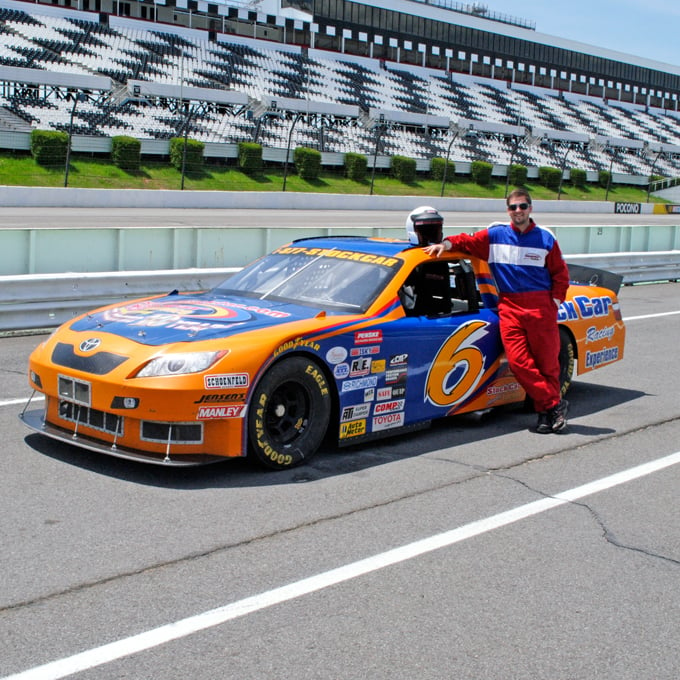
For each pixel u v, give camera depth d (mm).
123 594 3264
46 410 4918
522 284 5688
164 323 4848
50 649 2838
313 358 4879
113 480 4539
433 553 3814
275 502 4336
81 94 37844
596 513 4445
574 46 70125
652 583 3617
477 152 50906
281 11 55344
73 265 10648
